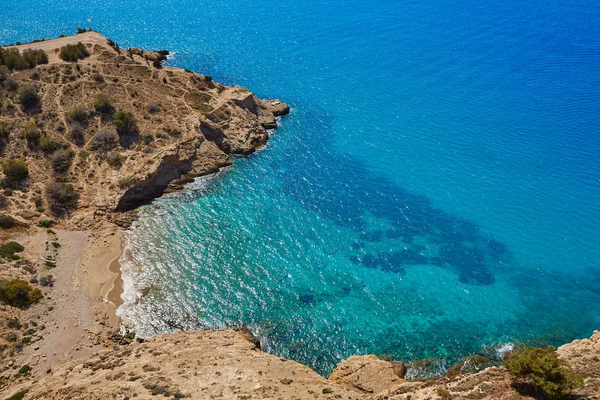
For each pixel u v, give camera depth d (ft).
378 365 169.99
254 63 424.87
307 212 257.96
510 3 597.11
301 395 135.23
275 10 556.10
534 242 243.19
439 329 196.03
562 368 123.03
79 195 247.70
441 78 404.77
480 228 251.39
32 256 210.59
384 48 458.50
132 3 573.33
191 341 172.04
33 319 183.01
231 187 275.39
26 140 261.24
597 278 224.33
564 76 409.90
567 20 542.98
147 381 138.31
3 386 155.84
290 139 323.78
